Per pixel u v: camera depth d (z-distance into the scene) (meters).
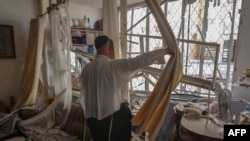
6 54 2.77
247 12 2.03
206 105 1.85
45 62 2.93
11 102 2.83
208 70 2.44
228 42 2.31
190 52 2.59
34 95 2.67
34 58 2.63
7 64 2.82
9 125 2.34
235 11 2.21
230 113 1.46
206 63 2.45
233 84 2.02
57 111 2.43
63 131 2.33
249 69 1.88
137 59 1.14
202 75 2.49
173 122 1.99
